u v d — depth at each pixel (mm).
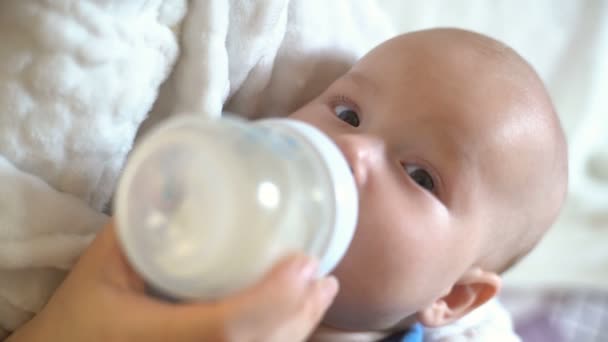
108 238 497
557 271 1388
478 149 639
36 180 523
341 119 662
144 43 538
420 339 786
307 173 416
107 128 535
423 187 625
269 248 370
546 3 1221
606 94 1341
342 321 665
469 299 734
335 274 597
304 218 398
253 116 729
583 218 1412
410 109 633
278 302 370
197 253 360
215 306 381
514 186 675
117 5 503
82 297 466
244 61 642
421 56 669
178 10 565
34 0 471
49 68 486
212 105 599
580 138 1346
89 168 548
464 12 1146
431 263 624
